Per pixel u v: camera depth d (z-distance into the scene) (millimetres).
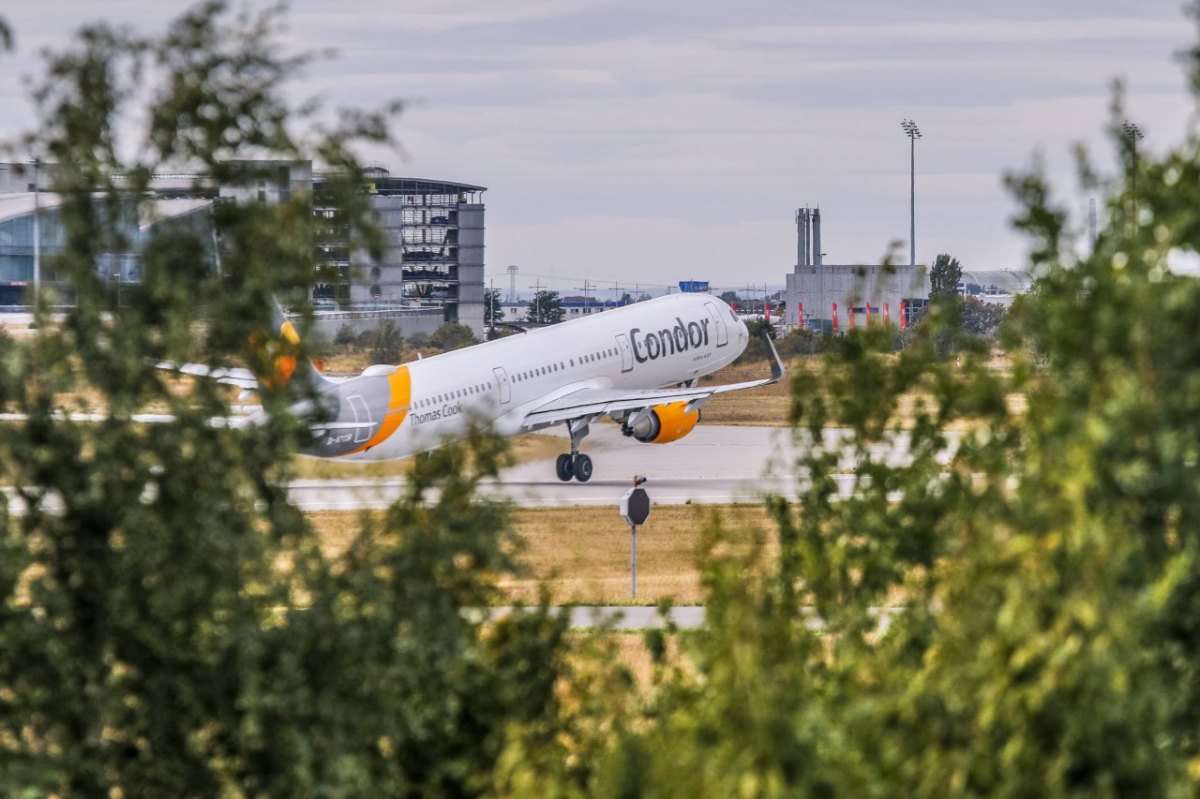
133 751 50031
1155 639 43000
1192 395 40625
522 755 46906
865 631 55781
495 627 55281
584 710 52719
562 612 55500
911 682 44938
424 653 49438
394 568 50594
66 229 48281
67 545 49312
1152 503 43188
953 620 45312
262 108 48719
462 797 52656
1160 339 40906
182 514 47812
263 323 49406
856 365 60781
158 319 48719
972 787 40812
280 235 48469
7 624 48219
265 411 50281
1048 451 42250
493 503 52094
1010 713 39781
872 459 63062
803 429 62312
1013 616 40031
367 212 49688
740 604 44906
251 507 49594
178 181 50000
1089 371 42438
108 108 48688
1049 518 40594
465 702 52688
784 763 39188
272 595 49406
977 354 59375
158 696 48875
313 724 47812
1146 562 41688
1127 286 41969
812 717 40750
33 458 48344
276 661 47938
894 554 56219
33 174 49594
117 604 48156
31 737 50469
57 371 48250
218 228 49906
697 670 50656
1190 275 42125
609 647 54906
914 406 59438
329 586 50000
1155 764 39812
